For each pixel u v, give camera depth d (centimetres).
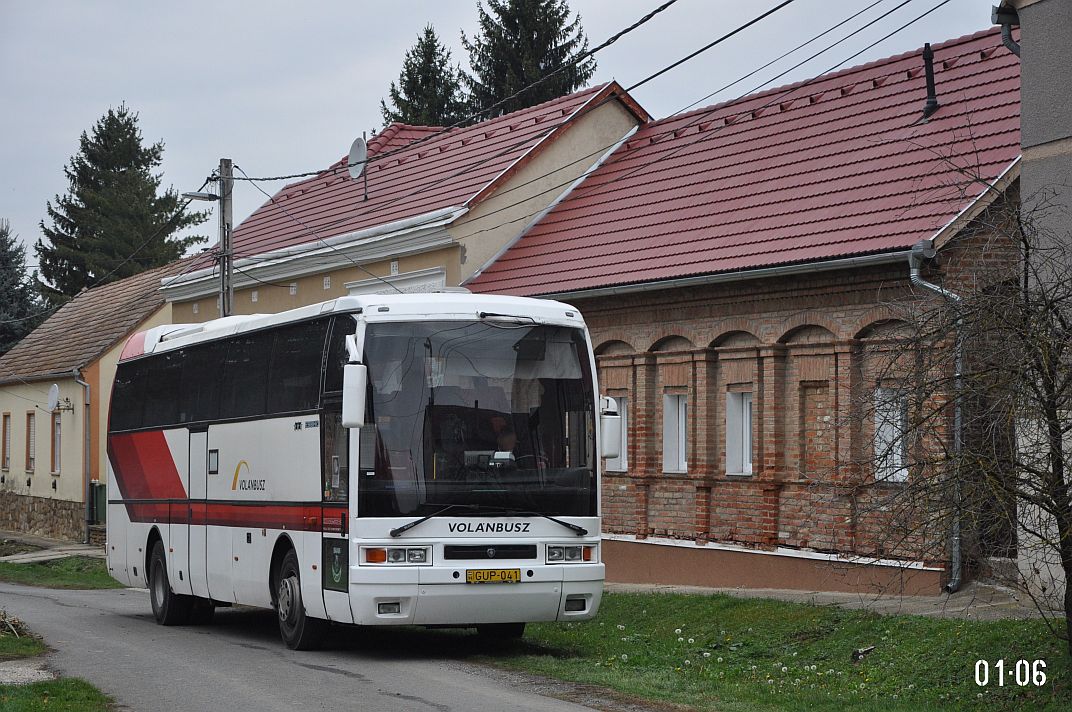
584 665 1405
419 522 1411
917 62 2228
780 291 1959
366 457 1417
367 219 3184
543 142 2853
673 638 1605
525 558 1445
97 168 8606
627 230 2448
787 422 1966
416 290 2892
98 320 4775
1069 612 1129
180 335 2052
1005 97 1938
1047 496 1077
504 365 1475
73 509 4344
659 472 2219
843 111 2267
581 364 1512
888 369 1164
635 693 1210
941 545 1139
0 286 6166
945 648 1295
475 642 1650
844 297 1862
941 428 1125
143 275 5072
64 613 2186
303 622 1556
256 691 1231
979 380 1080
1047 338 1058
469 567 1419
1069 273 1156
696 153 2562
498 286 2600
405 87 6488
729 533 2062
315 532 1502
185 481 1944
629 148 2897
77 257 8138
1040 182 1520
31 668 1382
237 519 1747
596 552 1480
